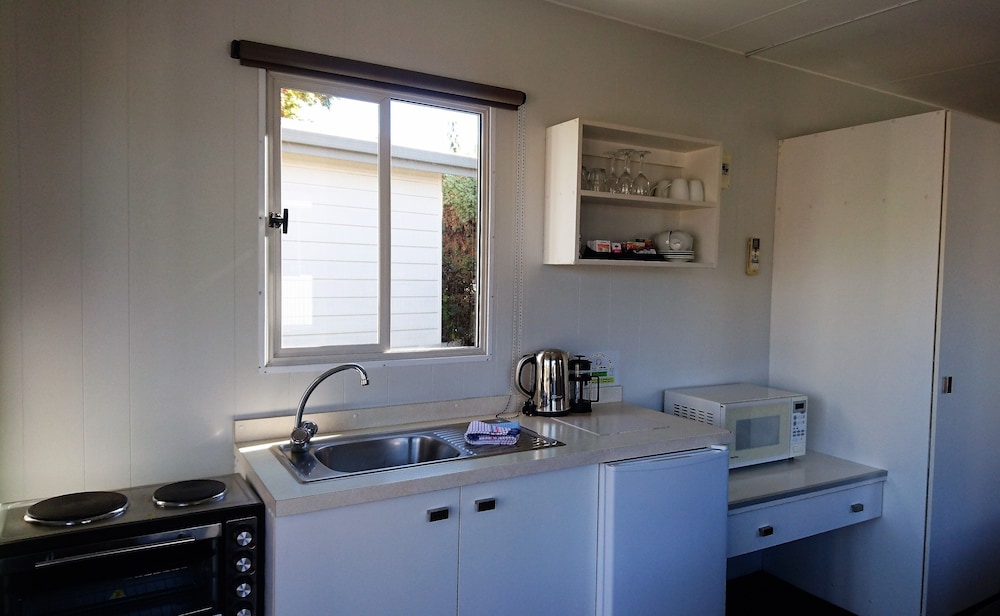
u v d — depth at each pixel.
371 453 2.23
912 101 3.98
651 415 2.63
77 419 1.89
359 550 1.69
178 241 2.01
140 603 1.57
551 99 2.69
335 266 2.38
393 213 2.50
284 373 2.19
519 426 2.30
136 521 1.55
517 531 1.96
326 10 2.19
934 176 2.72
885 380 2.91
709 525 2.29
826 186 3.15
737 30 2.94
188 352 2.04
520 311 2.66
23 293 1.82
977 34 2.96
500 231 2.59
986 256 2.90
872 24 2.86
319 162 2.31
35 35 1.80
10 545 1.42
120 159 1.92
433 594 1.81
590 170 2.65
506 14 2.56
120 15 1.90
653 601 2.18
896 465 2.87
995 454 3.04
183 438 2.04
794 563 3.30
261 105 2.11
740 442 2.84
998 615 1.91
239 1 2.05
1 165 1.77
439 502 1.81
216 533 1.62
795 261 3.30
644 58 2.93
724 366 3.28
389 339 2.41
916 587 2.80
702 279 3.18
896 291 2.86
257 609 1.67
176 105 1.98
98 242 1.90
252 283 2.12
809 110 3.50
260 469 1.82
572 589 2.08
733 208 3.24
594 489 2.11
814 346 3.21
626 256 2.72
